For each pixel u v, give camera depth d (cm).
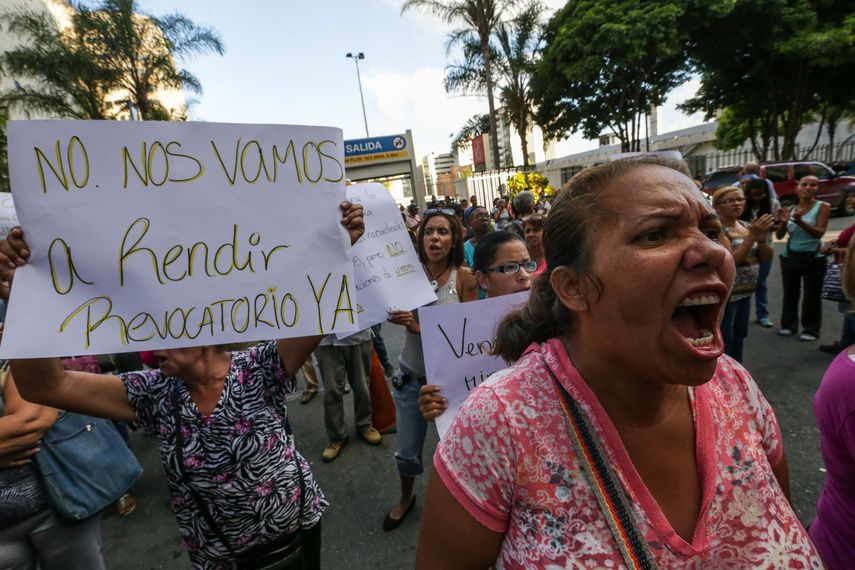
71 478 151
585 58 1516
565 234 70
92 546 162
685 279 60
